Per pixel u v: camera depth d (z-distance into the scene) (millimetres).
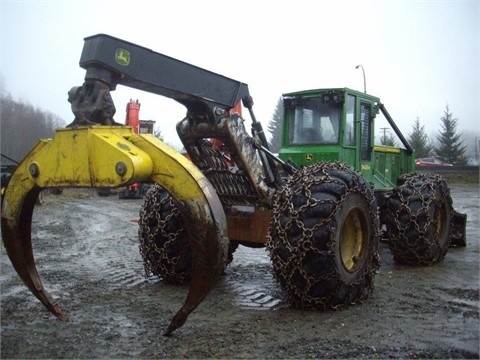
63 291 4543
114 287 4695
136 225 10273
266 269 5551
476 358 2904
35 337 3295
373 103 6344
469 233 8648
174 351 3033
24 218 3344
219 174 4531
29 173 3143
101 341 3211
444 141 37281
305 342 3182
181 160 2906
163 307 3988
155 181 2947
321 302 3824
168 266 4668
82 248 7168
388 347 3086
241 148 4184
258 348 3082
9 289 4641
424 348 3066
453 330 3422
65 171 2965
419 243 5727
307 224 3713
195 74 3799
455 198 16781
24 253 3410
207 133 4141
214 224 2834
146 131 18656
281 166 4762
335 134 5766
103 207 15234
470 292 4512
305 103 5996
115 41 3121
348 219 4023
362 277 4070
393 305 4059
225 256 2928
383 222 6047
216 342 3182
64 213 13117
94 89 3025
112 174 2785
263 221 4371
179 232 4629
